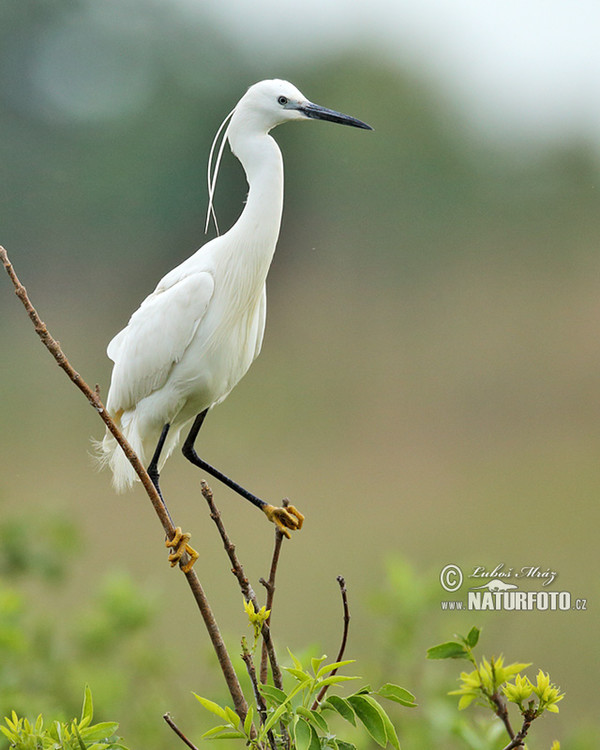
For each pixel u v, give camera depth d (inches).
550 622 337.1
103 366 735.7
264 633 144.6
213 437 612.7
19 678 217.9
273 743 138.1
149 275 928.9
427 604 204.1
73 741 134.6
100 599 235.0
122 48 1038.4
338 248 936.3
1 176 962.1
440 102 1082.7
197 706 221.6
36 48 1025.5
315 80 1069.8
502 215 979.3
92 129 995.9
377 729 129.6
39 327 146.9
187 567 146.6
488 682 118.7
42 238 938.1
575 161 1011.3
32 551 262.7
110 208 948.6
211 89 1047.0
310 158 971.3
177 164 970.7
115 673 222.4
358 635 329.4
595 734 188.7
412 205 979.9
